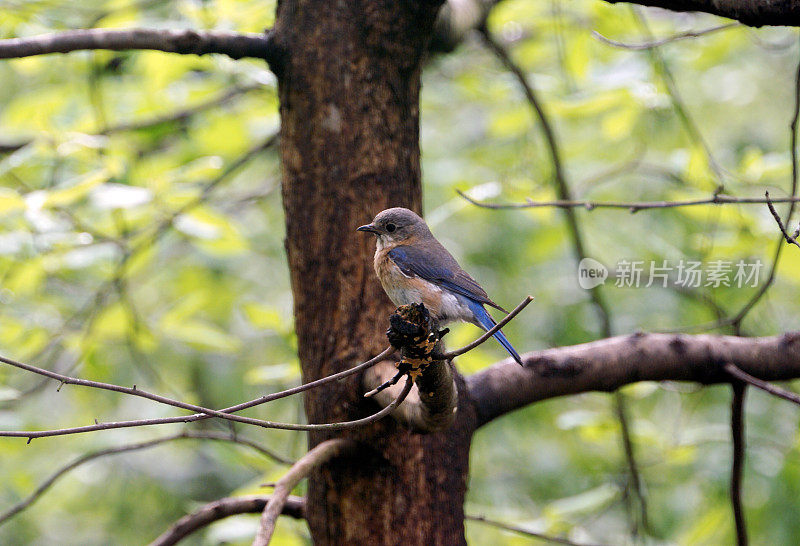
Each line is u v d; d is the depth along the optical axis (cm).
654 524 1386
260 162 1648
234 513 757
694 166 1066
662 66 1065
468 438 717
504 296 1620
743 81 1742
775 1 563
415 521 680
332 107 702
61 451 1514
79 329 1168
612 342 782
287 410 1591
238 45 696
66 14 1116
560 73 1448
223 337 1191
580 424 1067
